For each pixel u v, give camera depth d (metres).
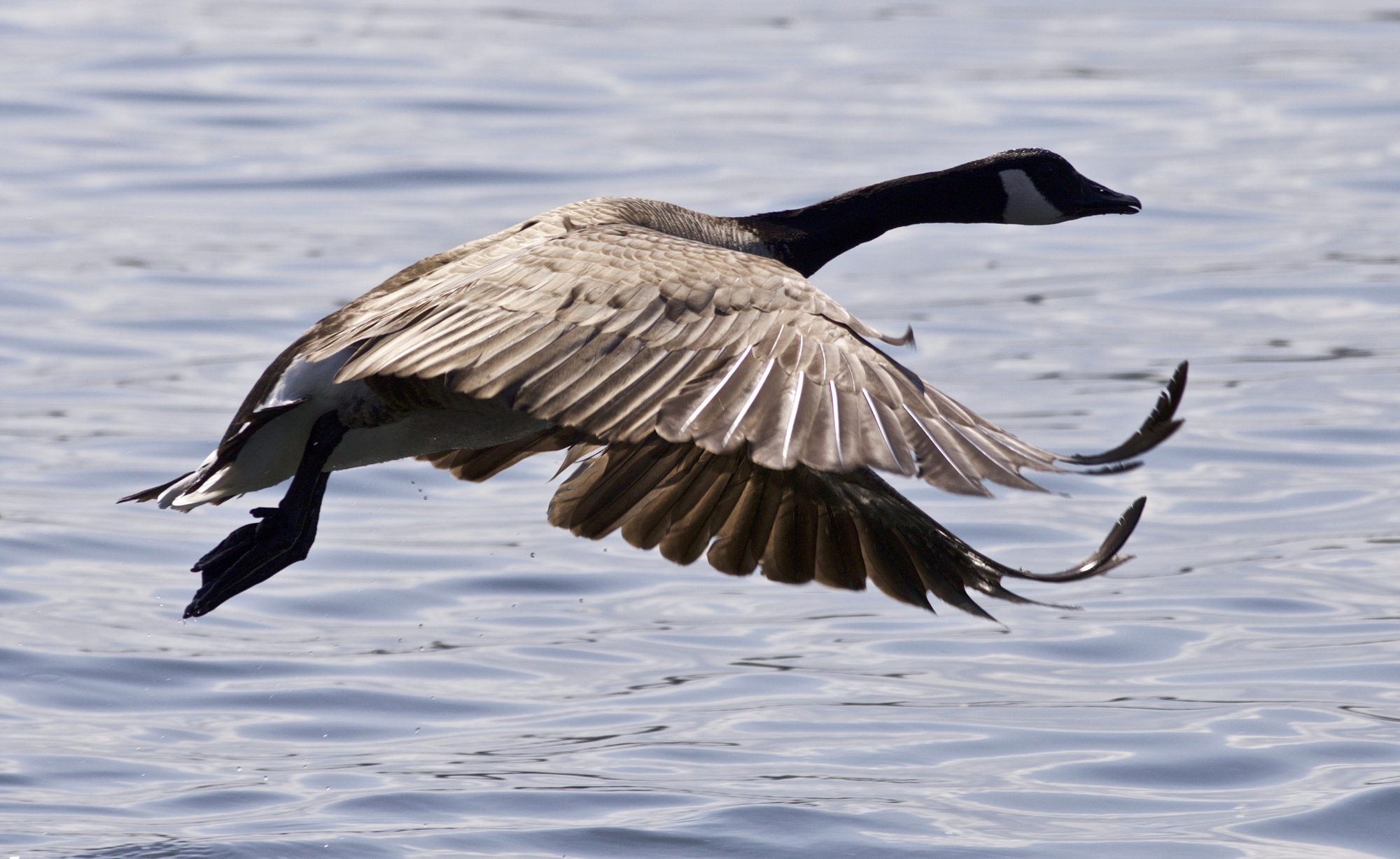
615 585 13.21
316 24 32.59
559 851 8.90
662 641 12.12
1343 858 8.91
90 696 10.98
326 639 12.02
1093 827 9.21
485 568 13.38
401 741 10.45
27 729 10.46
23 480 14.37
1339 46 31.56
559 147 24.52
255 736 10.48
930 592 6.76
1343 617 12.20
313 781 9.83
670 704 11.01
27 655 11.44
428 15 33.78
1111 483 14.99
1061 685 11.31
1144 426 4.93
